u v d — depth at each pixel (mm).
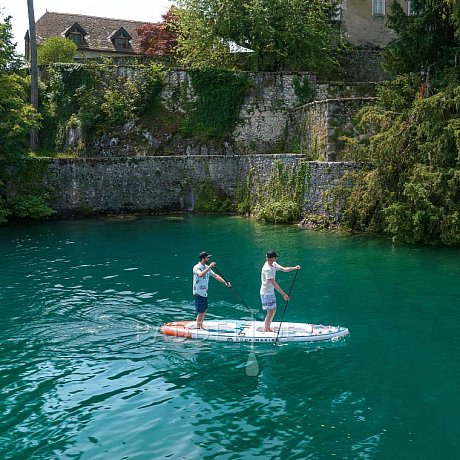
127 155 31766
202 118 32656
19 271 17406
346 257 18531
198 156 29906
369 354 10977
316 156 27281
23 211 27609
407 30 24828
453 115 20109
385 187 21531
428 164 20562
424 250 19344
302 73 32500
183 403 9109
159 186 29844
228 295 14836
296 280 16031
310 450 7797
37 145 32844
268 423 8508
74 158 28969
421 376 10008
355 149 24469
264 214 26094
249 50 33500
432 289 14969
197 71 32656
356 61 36438
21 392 9445
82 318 13039
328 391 9508
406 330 12172
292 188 25844
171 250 20234
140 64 33688
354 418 8633
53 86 33906
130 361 10711
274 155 26859
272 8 33375
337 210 23547
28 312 13461
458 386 9625
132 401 9172
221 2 33281
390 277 16141
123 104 32375
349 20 37406
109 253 19891
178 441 8023
